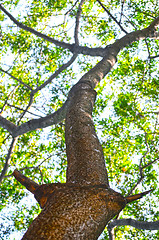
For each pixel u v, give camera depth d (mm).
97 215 1730
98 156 2494
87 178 2119
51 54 9148
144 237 7070
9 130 6086
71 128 2936
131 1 9305
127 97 8742
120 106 8461
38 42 9109
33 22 9336
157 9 9219
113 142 8500
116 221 5496
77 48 6836
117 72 9195
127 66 9172
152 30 6680
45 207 1786
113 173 8047
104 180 2184
